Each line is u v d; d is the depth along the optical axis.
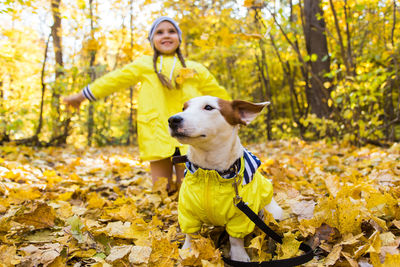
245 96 13.71
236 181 2.10
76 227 2.17
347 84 6.02
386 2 6.68
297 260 1.88
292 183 3.65
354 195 2.78
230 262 1.97
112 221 2.71
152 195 3.37
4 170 3.81
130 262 1.87
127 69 3.58
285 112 15.05
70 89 7.17
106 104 10.84
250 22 6.54
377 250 1.73
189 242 2.23
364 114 6.69
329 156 5.57
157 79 3.55
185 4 7.31
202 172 2.12
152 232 2.32
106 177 4.69
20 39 6.72
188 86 3.55
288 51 7.99
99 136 10.83
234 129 2.17
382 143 7.13
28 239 2.24
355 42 7.75
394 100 10.06
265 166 4.79
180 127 1.99
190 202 2.17
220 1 6.95
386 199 2.34
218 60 13.04
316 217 2.18
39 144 7.44
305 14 7.64
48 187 3.54
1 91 7.48
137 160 6.52
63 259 1.93
